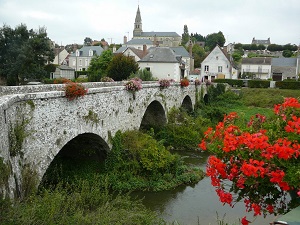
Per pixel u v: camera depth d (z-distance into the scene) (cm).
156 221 1194
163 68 5147
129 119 1934
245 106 4162
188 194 1664
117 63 4478
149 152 1794
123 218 1019
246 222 697
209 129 759
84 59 6906
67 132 1252
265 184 628
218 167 659
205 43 12675
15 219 707
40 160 1079
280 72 6581
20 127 959
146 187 1692
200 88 4012
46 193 941
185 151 2519
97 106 1503
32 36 4097
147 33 11519
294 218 521
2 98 900
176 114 2875
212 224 1350
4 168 774
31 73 3981
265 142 611
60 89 1457
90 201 1149
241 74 6694
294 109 702
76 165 1700
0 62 4022
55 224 848
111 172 1691
